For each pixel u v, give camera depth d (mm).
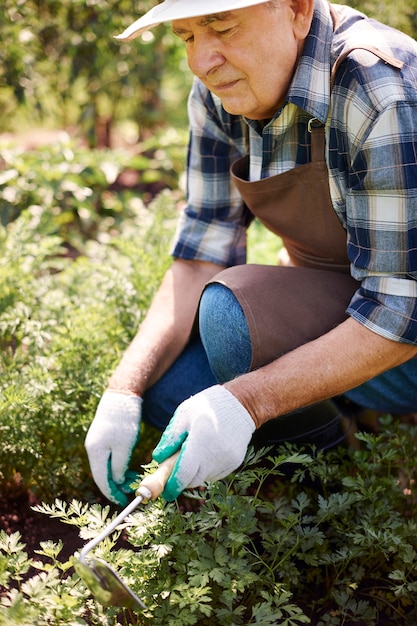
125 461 1991
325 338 1812
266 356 1938
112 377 2092
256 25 1713
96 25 4055
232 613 1680
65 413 2205
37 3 4066
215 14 1686
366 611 1864
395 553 1988
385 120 1714
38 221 3529
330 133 1829
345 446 2148
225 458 1709
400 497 2047
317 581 1975
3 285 2525
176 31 1781
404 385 2127
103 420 1993
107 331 2443
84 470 2273
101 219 4074
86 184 4035
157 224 3006
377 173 1743
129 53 4383
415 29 3047
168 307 2217
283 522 1825
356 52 1765
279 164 1972
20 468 2207
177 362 2199
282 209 2020
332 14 1877
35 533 2145
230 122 2125
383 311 1780
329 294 2012
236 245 2301
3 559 1647
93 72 4324
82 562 1503
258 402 1750
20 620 1531
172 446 1742
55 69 4340
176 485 1697
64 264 3117
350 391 2135
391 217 1763
